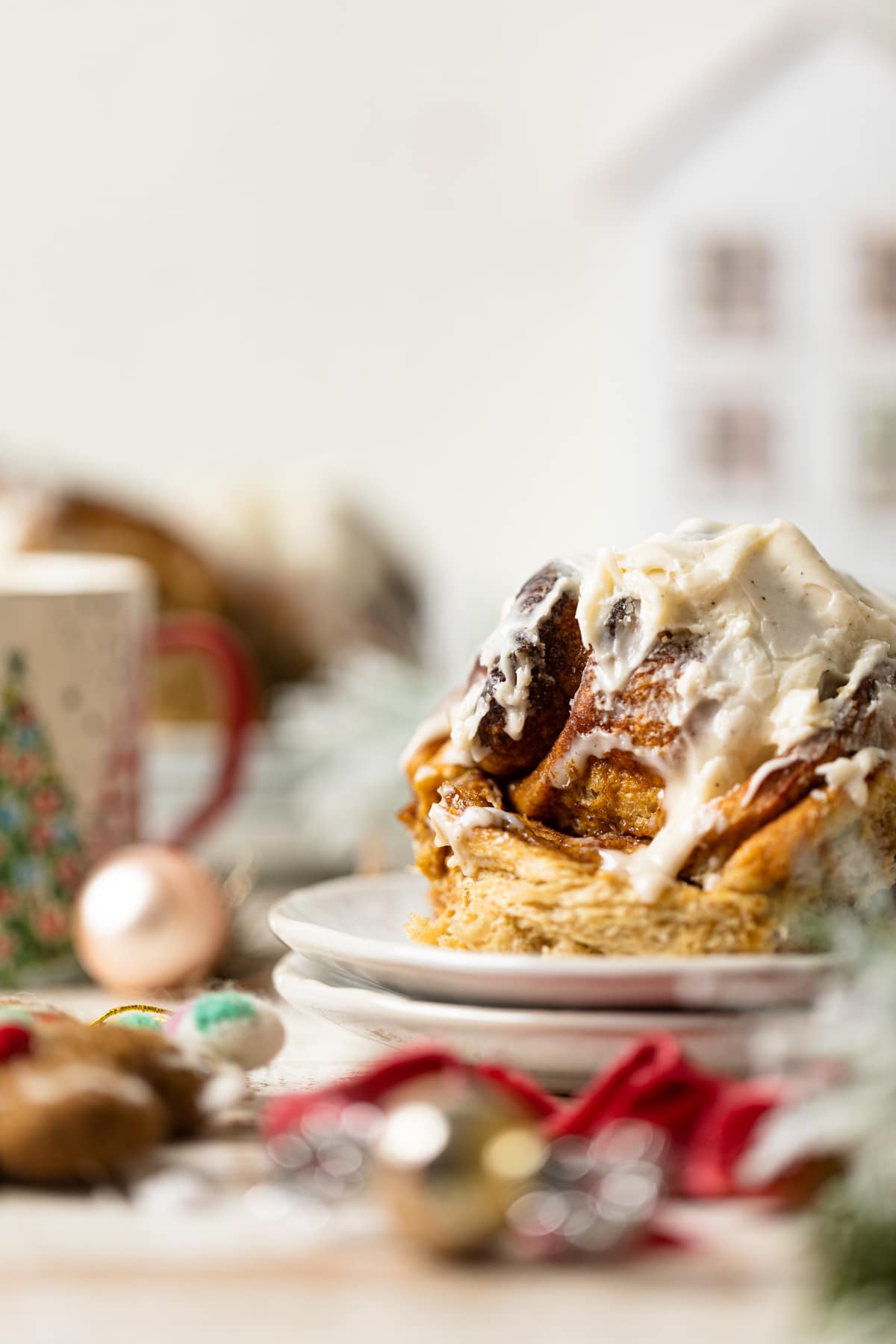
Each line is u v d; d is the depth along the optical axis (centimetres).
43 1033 59
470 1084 55
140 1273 52
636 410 218
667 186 214
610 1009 60
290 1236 53
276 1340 50
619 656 64
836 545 218
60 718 80
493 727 65
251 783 102
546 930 63
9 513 111
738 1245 53
